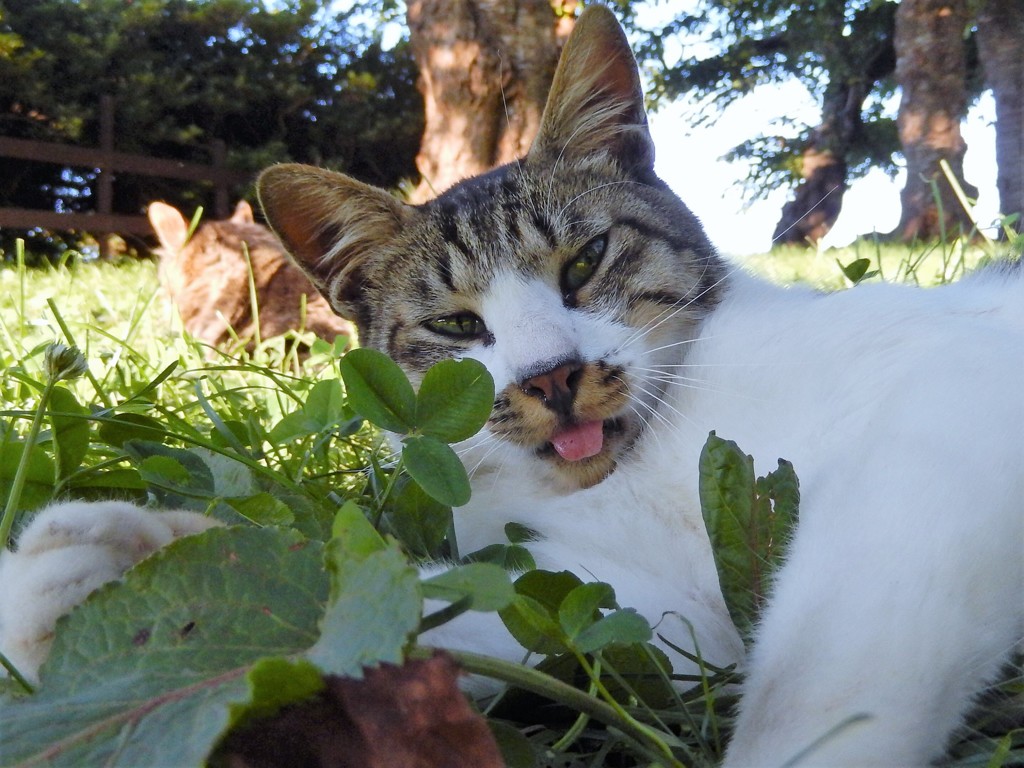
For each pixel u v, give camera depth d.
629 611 0.15
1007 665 0.17
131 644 0.13
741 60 2.37
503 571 0.13
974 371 0.20
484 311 0.29
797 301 0.26
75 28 1.87
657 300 0.28
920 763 0.14
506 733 0.14
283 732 0.12
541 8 0.87
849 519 0.17
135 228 1.53
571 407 0.26
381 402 0.19
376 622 0.11
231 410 0.36
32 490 0.24
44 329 0.53
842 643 0.15
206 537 0.14
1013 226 0.55
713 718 0.16
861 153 2.05
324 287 0.33
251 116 2.06
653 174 0.32
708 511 0.18
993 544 0.16
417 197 0.94
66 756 0.12
